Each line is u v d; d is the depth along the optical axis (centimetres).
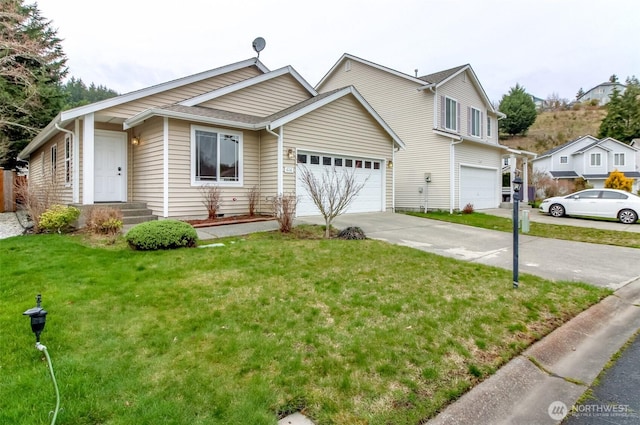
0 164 2055
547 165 3653
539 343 339
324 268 538
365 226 987
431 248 744
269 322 352
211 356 286
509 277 533
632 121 4209
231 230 848
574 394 266
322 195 934
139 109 1034
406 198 1689
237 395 238
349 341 318
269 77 1216
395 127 1730
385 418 224
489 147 1781
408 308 397
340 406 234
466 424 228
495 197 1872
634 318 417
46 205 889
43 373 253
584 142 3566
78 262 537
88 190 930
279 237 775
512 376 283
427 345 318
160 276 478
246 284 455
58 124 1022
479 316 385
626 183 2498
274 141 1041
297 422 220
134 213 937
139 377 254
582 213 1391
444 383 265
